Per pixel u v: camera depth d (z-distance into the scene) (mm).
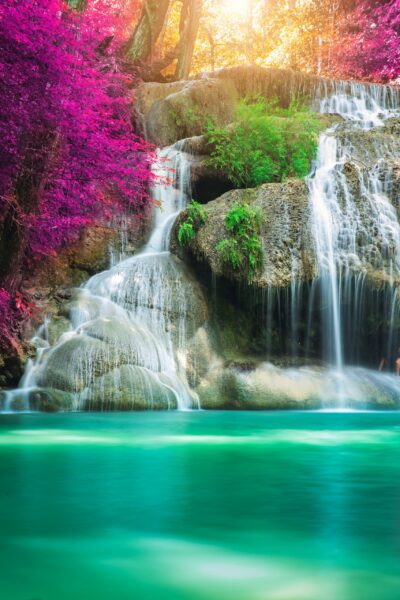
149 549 3232
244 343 14328
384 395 13555
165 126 19656
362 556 3133
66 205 14102
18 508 4109
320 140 18062
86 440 7656
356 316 14070
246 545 3307
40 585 2748
